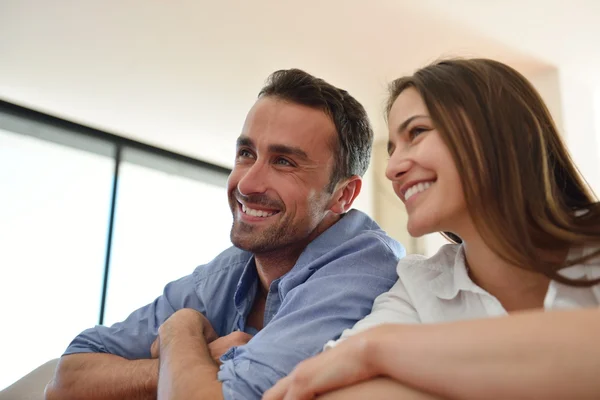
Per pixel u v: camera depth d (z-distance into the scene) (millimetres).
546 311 507
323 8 2650
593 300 718
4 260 3682
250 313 1274
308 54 3033
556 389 456
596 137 3396
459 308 847
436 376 526
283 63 3117
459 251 878
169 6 2615
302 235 1209
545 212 753
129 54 3004
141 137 4031
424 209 779
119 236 4133
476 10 2670
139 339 1216
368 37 2887
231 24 2758
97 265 3980
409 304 911
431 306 866
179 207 4484
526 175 750
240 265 1288
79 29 2779
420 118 804
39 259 3793
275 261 1238
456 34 2867
